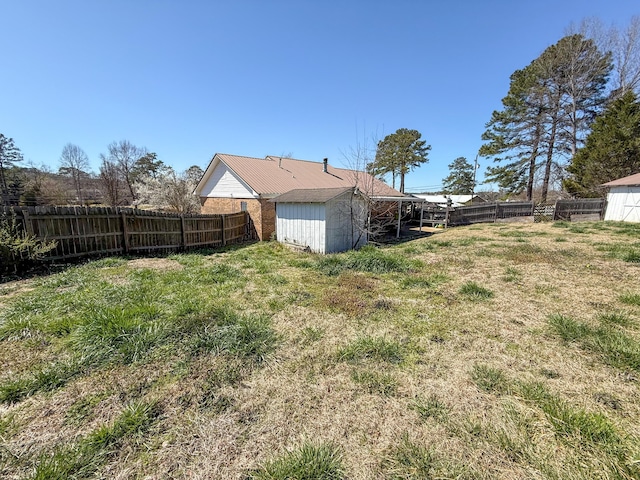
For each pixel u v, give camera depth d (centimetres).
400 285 507
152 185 1925
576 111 2053
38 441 185
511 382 239
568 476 154
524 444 176
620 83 1939
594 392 224
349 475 160
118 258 716
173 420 202
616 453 167
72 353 282
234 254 855
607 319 352
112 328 304
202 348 291
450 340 315
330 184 1500
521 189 2442
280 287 501
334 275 579
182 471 164
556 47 1978
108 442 182
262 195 1166
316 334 331
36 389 231
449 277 553
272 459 171
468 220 1709
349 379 249
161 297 429
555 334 321
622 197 1405
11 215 574
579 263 631
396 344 304
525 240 970
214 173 1468
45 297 420
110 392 230
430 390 232
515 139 2255
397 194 1538
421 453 172
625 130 1533
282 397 227
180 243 905
